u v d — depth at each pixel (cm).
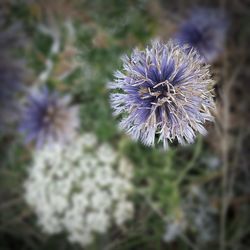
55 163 22
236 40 26
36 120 23
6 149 27
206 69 12
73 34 27
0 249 26
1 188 26
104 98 25
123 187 22
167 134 12
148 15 27
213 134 23
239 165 25
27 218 26
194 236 25
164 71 12
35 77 27
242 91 25
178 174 25
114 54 26
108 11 27
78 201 21
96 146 23
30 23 27
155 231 24
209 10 24
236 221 25
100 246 24
